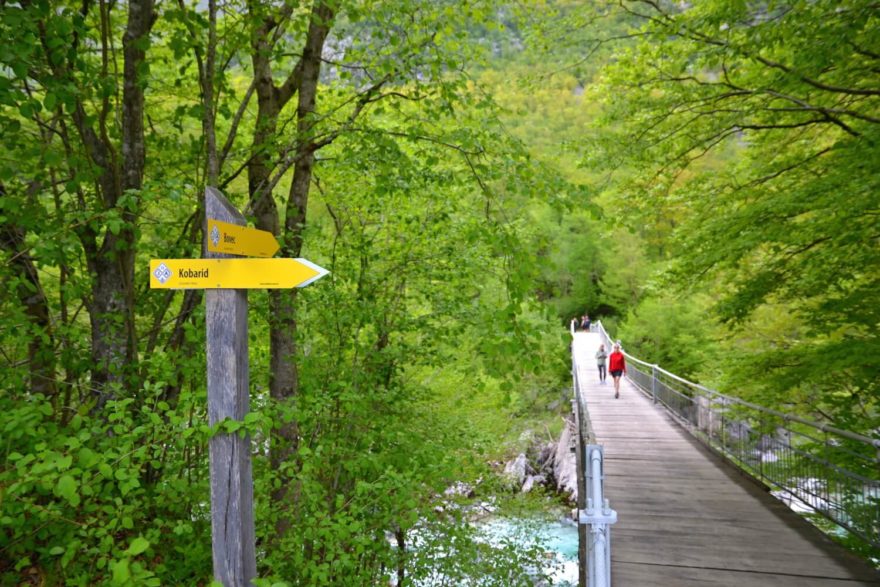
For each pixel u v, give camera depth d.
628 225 9.05
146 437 3.57
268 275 2.36
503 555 8.44
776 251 7.61
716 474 7.98
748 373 8.53
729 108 8.48
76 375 4.25
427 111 4.69
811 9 5.56
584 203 4.06
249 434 2.46
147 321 5.68
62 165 4.36
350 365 6.91
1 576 3.33
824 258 6.89
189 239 4.97
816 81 7.07
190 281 2.43
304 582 4.30
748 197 8.95
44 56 3.65
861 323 7.36
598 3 7.79
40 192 4.26
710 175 9.36
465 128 4.38
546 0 5.97
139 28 4.50
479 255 7.54
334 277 6.66
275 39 5.46
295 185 6.00
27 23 3.09
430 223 7.76
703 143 8.77
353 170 6.29
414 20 4.55
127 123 4.61
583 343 32.59
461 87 4.50
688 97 8.12
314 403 5.16
